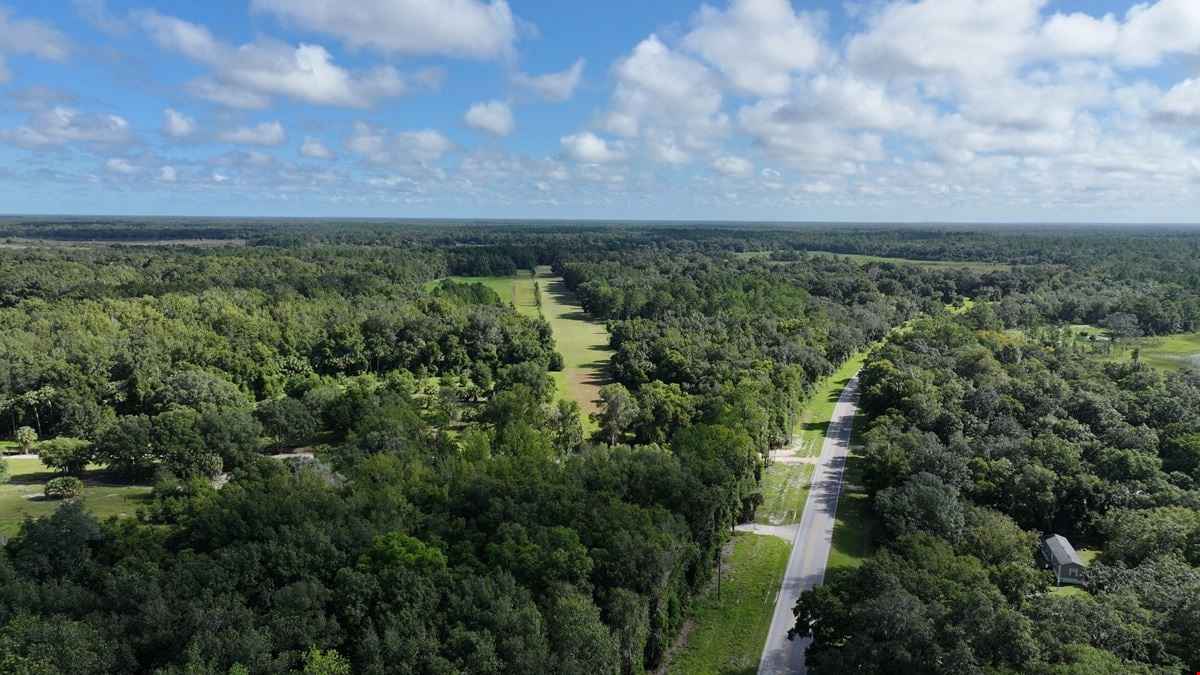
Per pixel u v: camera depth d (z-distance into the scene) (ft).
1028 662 183.42
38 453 414.21
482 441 370.94
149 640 196.85
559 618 211.00
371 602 216.74
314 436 483.10
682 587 277.64
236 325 617.62
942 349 611.88
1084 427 392.27
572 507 270.05
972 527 291.58
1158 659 190.49
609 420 431.84
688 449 347.56
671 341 600.80
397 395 486.38
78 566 242.17
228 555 228.63
